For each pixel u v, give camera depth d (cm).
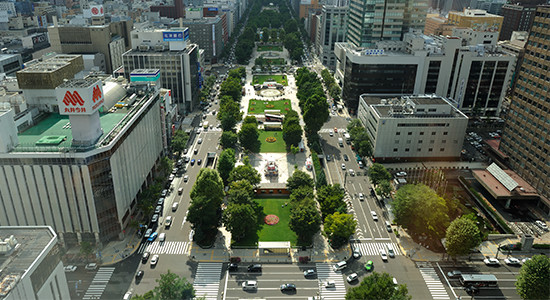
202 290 14662
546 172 19462
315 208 17375
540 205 19850
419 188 17888
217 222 18025
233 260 16025
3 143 14425
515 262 16138
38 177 14988
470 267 15988
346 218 16512
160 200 19825
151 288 14612
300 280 15238
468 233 15412
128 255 16312
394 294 12550
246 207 16975
